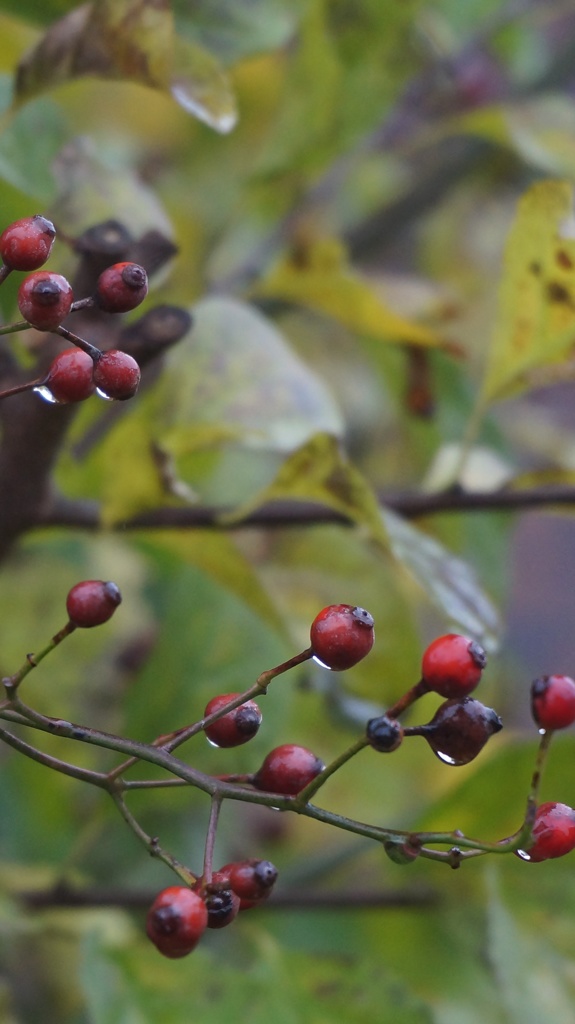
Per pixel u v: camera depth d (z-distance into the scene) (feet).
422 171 2.76
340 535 2.18
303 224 2.43
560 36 2.93
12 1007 2.15
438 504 1.96
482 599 1.82
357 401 2.75
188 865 2.20
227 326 1.89
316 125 2.09
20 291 1.46
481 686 2.34
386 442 2.77
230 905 1.48
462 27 2.58
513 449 2.79
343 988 1.89
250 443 1.84
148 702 1.98
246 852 2.52
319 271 2.01
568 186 1.83
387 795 2.47
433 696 2.05
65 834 2.24
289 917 2.22
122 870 2.19
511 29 2.74
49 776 2.26
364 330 2.06
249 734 1.55
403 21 2.05
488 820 1.94
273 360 1.88
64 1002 2.24
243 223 2.33
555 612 4.75
